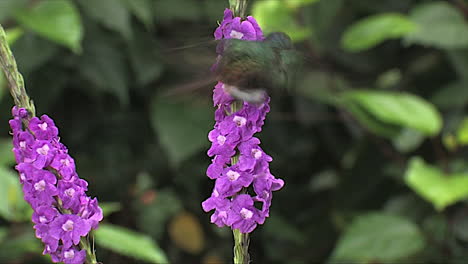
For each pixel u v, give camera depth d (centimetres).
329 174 738
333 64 654
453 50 574
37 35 530
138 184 658
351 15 666
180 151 571
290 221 736
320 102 659
